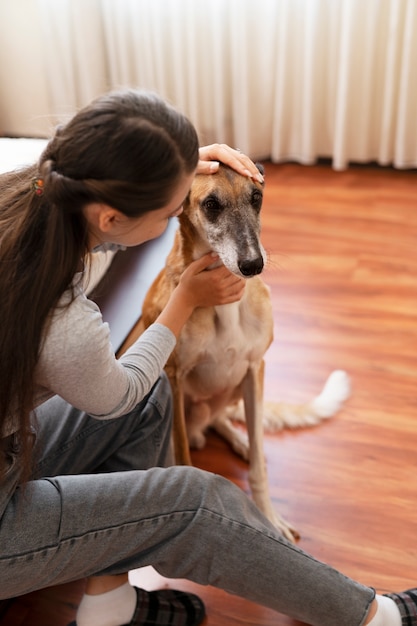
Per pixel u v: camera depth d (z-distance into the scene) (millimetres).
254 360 1804
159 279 1791
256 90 3641
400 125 3490
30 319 1084
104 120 1057
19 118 3918
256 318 1731
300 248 3072
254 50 3525
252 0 3393
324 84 3576
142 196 1086
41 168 1109
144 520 1301
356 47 3371
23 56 3707
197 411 1967
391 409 2217
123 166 1055
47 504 1232
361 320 2619
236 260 1493
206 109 3756
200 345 1715
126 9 3525
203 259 1532
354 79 3463
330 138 3721
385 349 2471
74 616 1653
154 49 3604
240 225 1530
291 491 1969
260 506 1849
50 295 1090
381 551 1782
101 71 3684
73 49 3617
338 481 1989
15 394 1137
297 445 2115
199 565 1368
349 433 2143
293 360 2453
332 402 2195
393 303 2699
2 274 1097
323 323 2615
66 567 1264
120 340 1805
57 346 1111
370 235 3139
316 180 3646
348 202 3418
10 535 1191
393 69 3375
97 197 1066
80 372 1132
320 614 1396
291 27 3432
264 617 1642
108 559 1318
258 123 3742
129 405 1254
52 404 1541
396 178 3625
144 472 1343
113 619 1460
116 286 1986
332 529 1849
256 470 1842
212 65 3619
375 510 1896
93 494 1275
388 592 1678
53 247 1092
